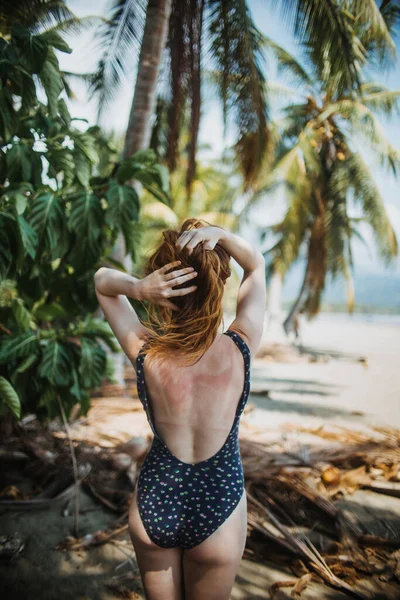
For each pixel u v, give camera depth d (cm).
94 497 321
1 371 300
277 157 1397
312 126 1295
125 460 352
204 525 128
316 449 399
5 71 246
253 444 399
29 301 312
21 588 226
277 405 652
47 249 285
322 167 1374
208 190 1822
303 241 1493
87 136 305
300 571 244
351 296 1549
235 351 135
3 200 262
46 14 593
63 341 302
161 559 134
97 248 295
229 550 129
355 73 694
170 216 1206
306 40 679
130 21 620
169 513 129
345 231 1438
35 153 279
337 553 260
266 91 714
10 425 381
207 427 131
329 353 1428
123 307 147
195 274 130
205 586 132
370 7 664
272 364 1165
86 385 294
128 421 499
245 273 151
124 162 325
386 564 249
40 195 279
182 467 130
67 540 266
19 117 289
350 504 321
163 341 132
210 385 131
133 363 140
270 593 226
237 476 133
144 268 149
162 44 552
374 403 687
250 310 144
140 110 545
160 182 333
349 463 384
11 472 350
